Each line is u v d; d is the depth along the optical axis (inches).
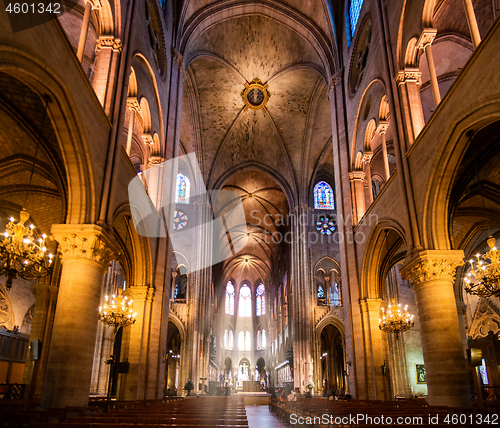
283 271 1818.4
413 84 617.6
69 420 260.2
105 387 948.6
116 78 531.5
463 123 441.4
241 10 1068.5
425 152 525.3
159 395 700.7
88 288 429.1
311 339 1288.1
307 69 1197.7
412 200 553.6
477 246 933.2
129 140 624.4
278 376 1956.2
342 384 1544.0
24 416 285.6
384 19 692.1
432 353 482.9
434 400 472.7
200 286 1323.8
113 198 484.4
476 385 463.5
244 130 1438.2
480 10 655.1
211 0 1018.7
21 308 947.3
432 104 936.3
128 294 700.7
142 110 715.4
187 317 1273.4
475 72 417.1
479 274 494.6
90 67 754.8
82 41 463.5
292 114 1390.3
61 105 388.5
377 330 729.6
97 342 956.0
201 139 1412.4
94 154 452.1
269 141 1469.0
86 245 429.4
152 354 695.1
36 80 346.9
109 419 265.9
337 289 1396.4
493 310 1037.2
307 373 1248.8
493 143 538.3
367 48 813.2
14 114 460.1
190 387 1125.1
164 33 832.3
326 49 1026.1
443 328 480.4
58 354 397.7
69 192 434.9
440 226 510.9
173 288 1306.6
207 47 1147.9
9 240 381.4
